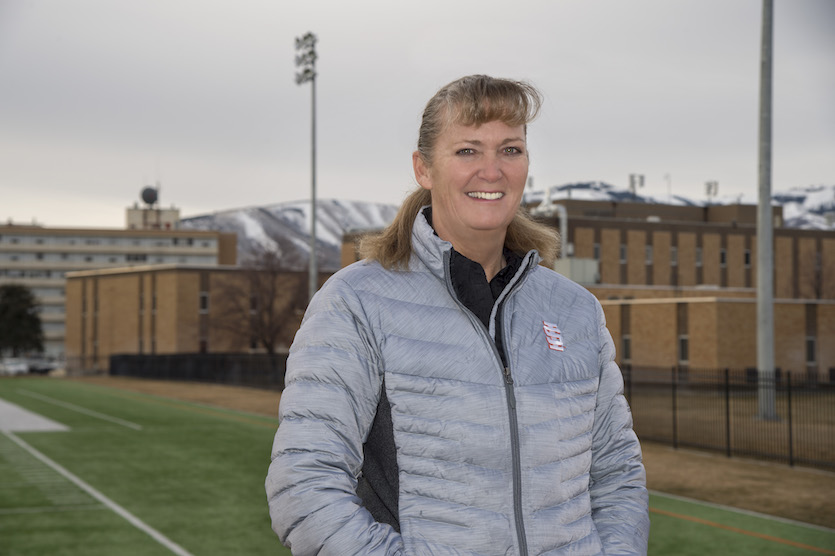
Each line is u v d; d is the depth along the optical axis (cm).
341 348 190
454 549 180
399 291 198
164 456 1828
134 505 1251
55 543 1007
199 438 2197
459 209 200
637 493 212
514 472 186
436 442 185
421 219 201
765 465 1570
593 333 216
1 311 11556
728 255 7319
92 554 955
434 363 189
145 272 7512
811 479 1415
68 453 1875
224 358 4753
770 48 2236
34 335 11581
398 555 174
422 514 183
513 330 200
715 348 3788
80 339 8388
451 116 197
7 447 1983
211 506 1243
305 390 188
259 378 4300
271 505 185
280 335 6950
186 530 1077
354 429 188
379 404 195
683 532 1039
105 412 3062
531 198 8756
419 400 187
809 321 3959
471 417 186
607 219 6838
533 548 184
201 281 7100
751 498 1253
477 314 201
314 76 3303
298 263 7262
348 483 182
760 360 2253
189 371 5278
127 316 7750
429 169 206
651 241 7012
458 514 182
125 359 6475
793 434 2003
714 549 958
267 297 6975
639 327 4197
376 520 194
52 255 14138
